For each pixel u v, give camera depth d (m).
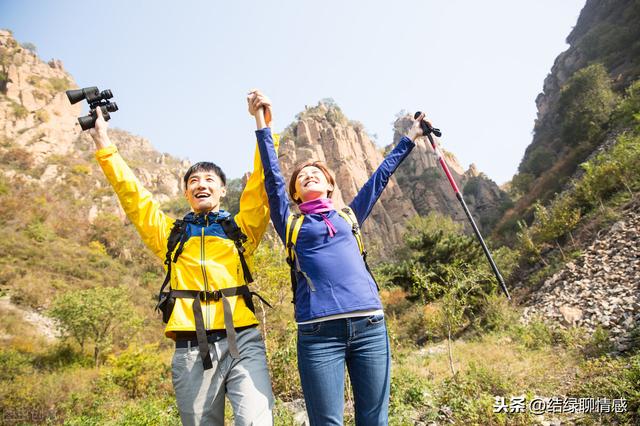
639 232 11.27
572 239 13.96
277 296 9.62
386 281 20.55
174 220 2.46
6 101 83.31
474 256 17.81
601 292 9.87
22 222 50.00
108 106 2.42
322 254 2.10
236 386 1.97
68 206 65.94
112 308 20.48
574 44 57.91
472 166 87.06
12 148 73.69
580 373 5.30
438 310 8.57
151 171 106.25
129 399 11.05
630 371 4.07
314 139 75.06
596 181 15.20
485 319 12.12
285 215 2.25
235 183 70.31
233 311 2.08
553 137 42.72
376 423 1.97
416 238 19.86
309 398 1.97
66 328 20.70
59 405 10.65
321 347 1.97
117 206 72.12
